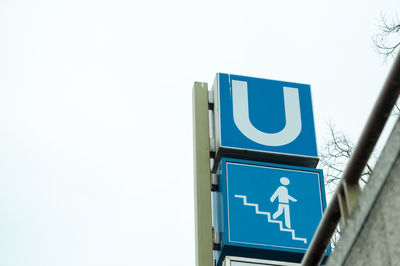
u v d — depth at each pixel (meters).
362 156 5.35
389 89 4.95
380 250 4.89
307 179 13.53
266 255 12.37
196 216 12.76
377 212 5.00
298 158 14.03
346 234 5.36
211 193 13.43
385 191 4.93
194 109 14.46
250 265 12.10
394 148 4.84
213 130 14.32
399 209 4.72
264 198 13.01
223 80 14.82
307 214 13.03
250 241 12.37
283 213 12.91
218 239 12.49
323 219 5.65
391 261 4.75
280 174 13.45
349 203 5.42
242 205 12.80
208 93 14.84
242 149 13.71
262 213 12.79
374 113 5.09
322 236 5.68
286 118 14.59
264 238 12.48
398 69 4.84
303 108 14.91
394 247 4.73
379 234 4.93
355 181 5.54
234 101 14.48
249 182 13.15
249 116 14.37
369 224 5.09
